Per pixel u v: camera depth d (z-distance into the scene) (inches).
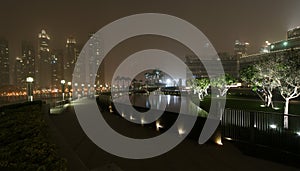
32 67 7293.3
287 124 283.0
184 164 246.1
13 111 393.7
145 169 234.4
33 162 134.1
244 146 292.2
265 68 641.0
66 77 7332.7
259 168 231.8
